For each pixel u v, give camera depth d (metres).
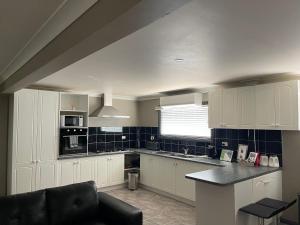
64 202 2.71
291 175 3.63
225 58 2.59
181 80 3.92
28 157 4.28
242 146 4.21
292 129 3.33
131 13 1.09
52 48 1.88
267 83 3.70
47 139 4.52
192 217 3.95
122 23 1.20
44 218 2.55
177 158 4.72
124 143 6.32
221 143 4.58
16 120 4.16
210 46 2.19
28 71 2.45
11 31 1.86
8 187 4.24
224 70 3.19
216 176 3.07
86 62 2.76
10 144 4.24
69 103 5.28
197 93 4.78
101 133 5.90
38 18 1.64
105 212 2.91
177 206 4.45
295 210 3.56
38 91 4.43
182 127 5.45
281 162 3.74
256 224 3.08
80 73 3.37
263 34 1.89
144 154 5.60
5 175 4.39
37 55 2.20
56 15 1.58
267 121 3.59
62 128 4.77
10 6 1.47
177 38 1.98
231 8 1.46
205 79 3.84
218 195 2.96
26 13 1.56
